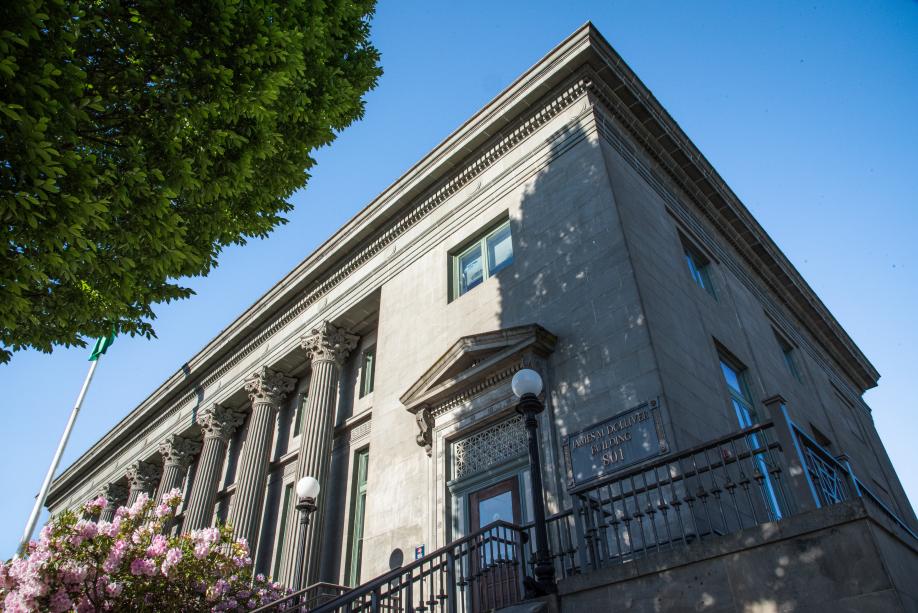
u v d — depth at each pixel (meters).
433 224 16.94
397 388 14.82
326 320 19.30
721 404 11.60
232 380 23.47
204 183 8.11
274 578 17.33
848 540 5.11
